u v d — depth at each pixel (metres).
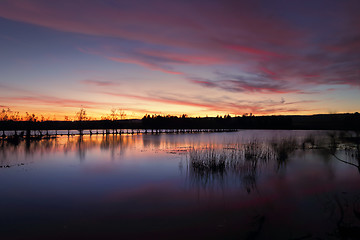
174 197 7.84
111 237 5.15
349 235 4.94
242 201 7.39
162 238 5.07
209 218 6.09
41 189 8.83
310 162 14.10
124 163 14.27
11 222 5.95
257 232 5.27
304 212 6.36
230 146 23.73
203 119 119.62
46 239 5.07
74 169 12.48
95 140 33.66
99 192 8.46
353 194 7.89
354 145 21.61
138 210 6.70
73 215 6.38
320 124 83.12
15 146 24.38
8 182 9.88
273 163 13.75
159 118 103.62
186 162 14.55
